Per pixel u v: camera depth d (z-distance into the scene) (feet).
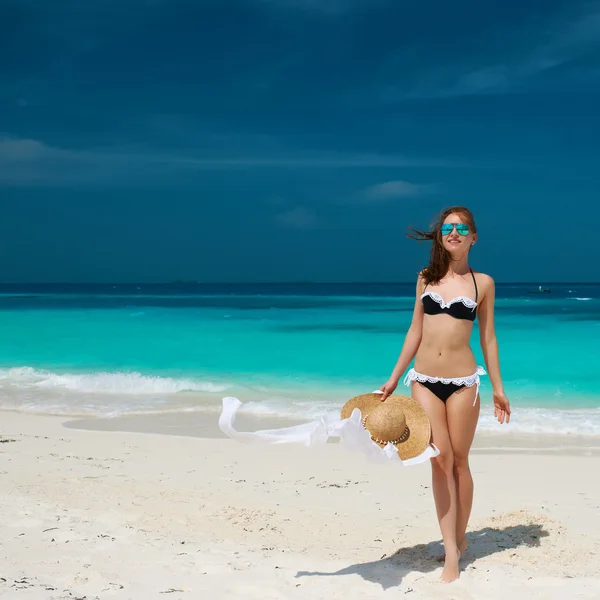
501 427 32.96
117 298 226.79
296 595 12.73
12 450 26.73
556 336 76.95
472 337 74.33
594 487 22.18
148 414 36.73
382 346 68.28
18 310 132.87
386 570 14.15
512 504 20.12
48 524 16.81
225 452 27.20
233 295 295.07
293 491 21.27
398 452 13.64
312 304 175.32
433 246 14.80
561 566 14.48
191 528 17.02
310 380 48.47
